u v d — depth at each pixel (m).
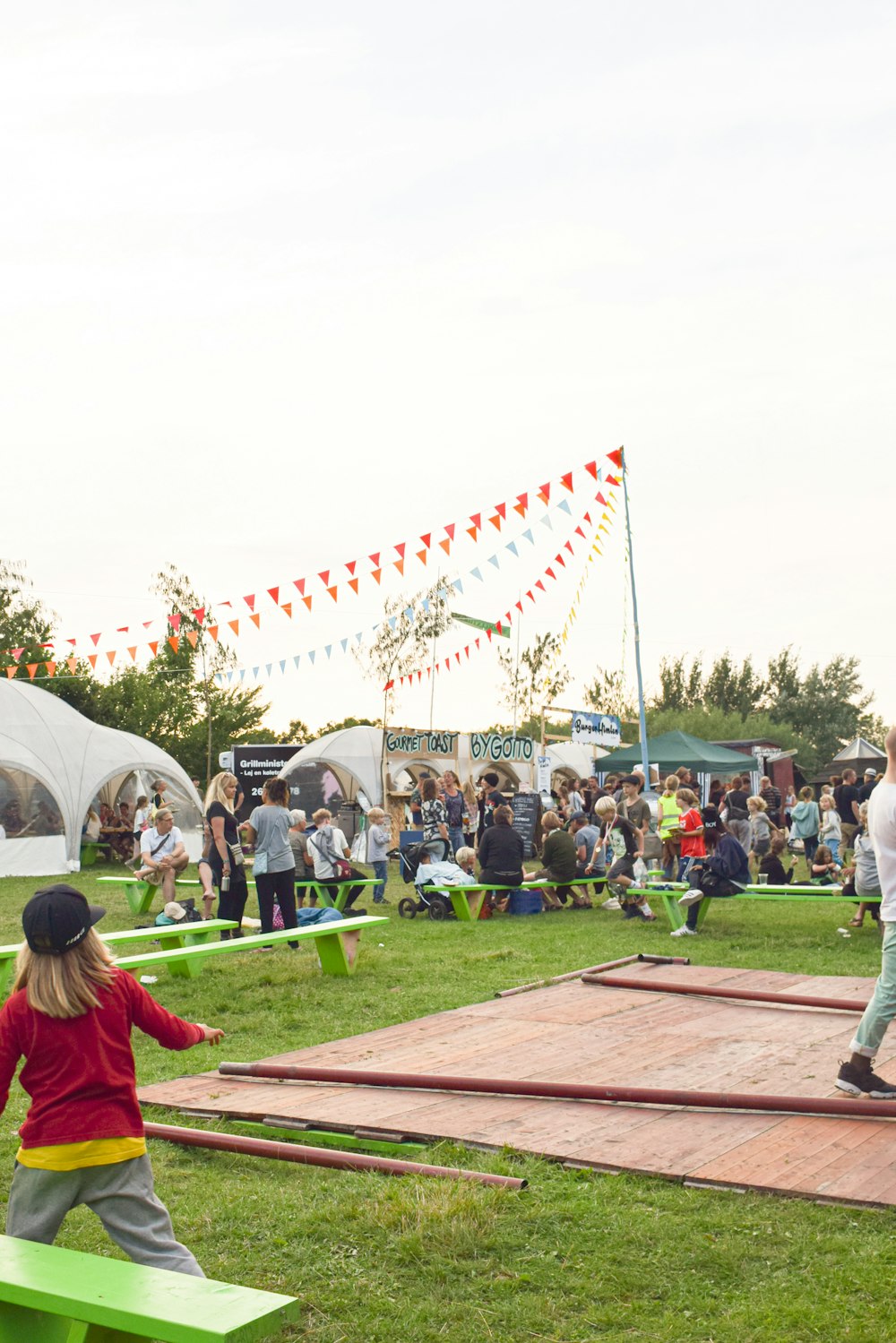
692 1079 6.30
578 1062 6.72
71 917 3.30
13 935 13.40
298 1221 4.51
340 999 9.09
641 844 14.88
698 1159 5.00
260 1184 5.06
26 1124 3.28
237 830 12.27
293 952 11.76
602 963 10.29
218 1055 7.38
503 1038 7.38
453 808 19.52
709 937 12.52
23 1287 2.82
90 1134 3.24
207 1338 2.57
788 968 10.32
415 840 19.09
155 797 25.14
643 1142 5.26
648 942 12.26
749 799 19.95
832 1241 4.15
